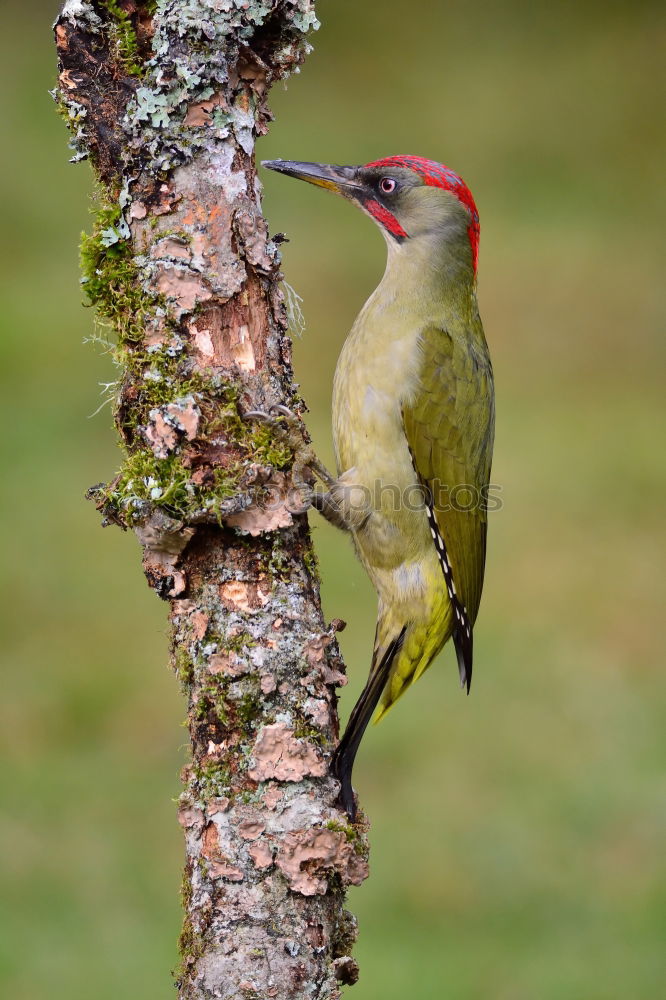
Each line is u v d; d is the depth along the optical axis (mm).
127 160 6051
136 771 12602
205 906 5820
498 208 25922
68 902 11070
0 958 10367
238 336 6152
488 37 34062
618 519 16984
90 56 6043
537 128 28766
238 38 6086
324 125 28984
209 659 5992
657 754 12797
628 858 11508
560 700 13664
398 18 34469
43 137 27062
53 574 15508
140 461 6066
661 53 32000
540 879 11289
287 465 6215
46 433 18172
